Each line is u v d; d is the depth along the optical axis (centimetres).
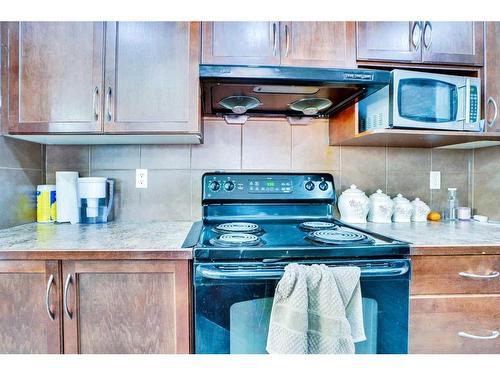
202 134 154
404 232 124
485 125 134
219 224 144
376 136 137
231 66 112
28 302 96
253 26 127
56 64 123
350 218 152
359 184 166
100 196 150
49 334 96
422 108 127
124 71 123
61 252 94
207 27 125
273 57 127
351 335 91
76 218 149
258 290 95
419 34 132
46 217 149
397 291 100
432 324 103
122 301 97
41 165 154
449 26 133
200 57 125
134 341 97
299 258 96
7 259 94
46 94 122
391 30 131
